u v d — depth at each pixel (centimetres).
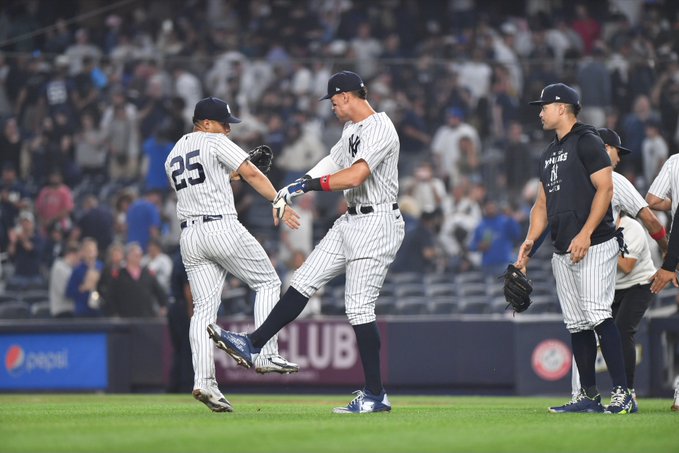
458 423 1931
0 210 5597
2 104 5847
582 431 1783
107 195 5866
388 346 4331
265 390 4375
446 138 5888
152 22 7394
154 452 1478
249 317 4728
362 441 1620
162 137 5594
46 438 1638
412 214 5716
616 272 2320
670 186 2484
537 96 5747
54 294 4903
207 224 2223
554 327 4219
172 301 4094
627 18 7050
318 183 2131
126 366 4456
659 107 5597
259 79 6469
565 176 2245
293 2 7556
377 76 6159
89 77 6022
